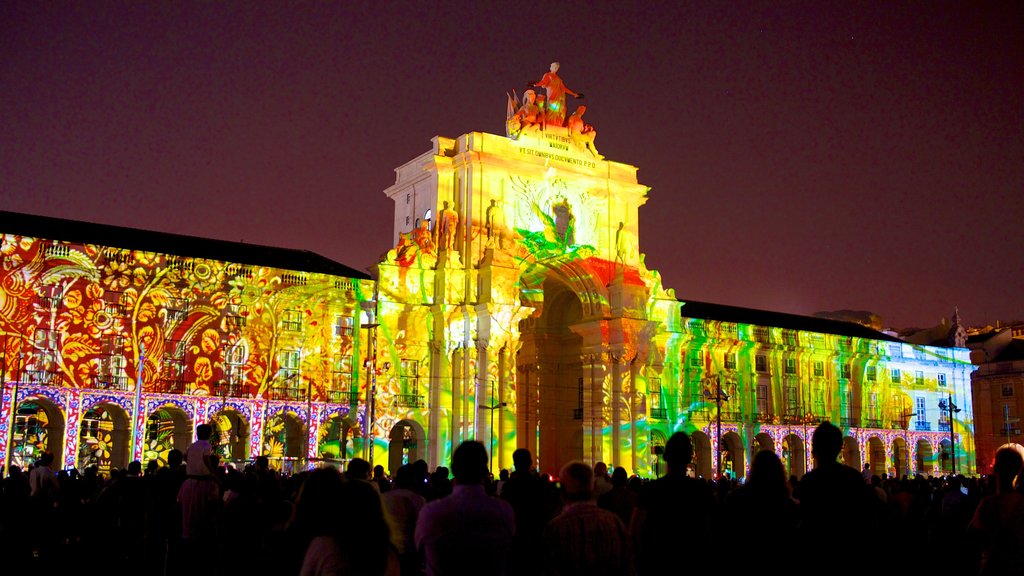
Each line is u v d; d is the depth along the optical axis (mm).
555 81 57656
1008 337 86000
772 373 65812
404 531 11391
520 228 54344
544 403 62156
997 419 83625
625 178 59250
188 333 44844
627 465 54906
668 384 59906
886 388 71500
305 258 53281
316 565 6461
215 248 49625
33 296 41438
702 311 66250
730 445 64375
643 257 59031
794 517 8906
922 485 20484
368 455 44750
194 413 44375
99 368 42594
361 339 49656
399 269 51125
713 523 9141
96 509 19750
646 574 8797
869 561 8266
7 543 18188
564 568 7711
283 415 47656
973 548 9367
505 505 8172
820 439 8688
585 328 57562
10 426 39219
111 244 43938
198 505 15047
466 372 51188
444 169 54062
